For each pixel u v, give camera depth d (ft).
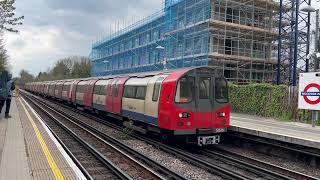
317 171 39.14
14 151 35.70
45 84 195.21
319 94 60.44
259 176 35.17
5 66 100.07
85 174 31.37
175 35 140.56
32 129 54.44
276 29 134.41
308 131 53.78
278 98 81.92
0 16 55.72
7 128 53.36
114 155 42.52
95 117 89.81
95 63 261.65
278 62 125.29
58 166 30.86
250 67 130.11
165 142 52.54
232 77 132.36
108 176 32.60
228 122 48.73
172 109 45.06
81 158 40.55
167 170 34.63
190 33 131.54
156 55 162.09
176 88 45.32
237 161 40.47
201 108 46.42
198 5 127.34
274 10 133.80
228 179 33.04
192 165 38.81
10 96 68.39
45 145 40.47
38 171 29.07
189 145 51.80
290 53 127.95
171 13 143.23
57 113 95.71
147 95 53.06
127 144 49.96
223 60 124.77
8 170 28.22
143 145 49.93
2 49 92.63
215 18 125.39
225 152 48.01
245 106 93.09
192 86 46.16
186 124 45.39
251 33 129.29
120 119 69.15
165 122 46.50
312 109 61.52
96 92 87.25
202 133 46.47
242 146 52.06
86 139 54.03
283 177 33.42
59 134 58.13
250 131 49.06
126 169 35.73
